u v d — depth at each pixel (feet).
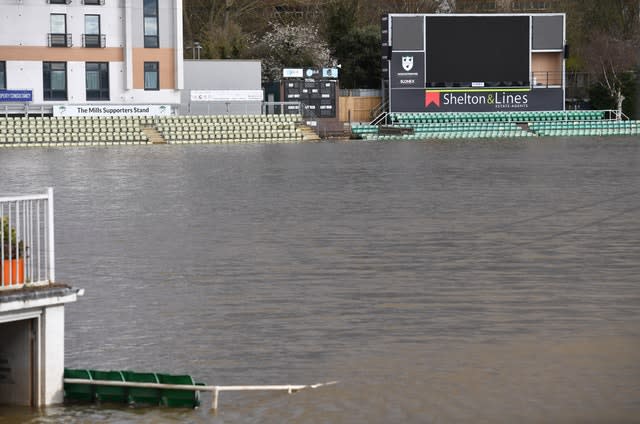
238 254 208.33
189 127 558.15
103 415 109.91
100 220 260.21
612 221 254.68
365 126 593.42
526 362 130.62
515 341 140.15
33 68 524.93
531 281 179.83
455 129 599.98
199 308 159.43
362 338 141.90
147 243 222.89
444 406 115.65
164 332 144.77
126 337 142.10
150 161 447.01
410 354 134.41
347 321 151.23
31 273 114.93
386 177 372.79
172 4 542.16
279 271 189.98
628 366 128.57
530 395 118.83
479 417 112.37
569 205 287.89
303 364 130.21
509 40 590.55
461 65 590.96
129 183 353.10
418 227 245.45
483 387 120.98
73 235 233.55
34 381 111.14
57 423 107.24
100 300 165.07
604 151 500.74
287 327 147.84
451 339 141.38
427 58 588.09
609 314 154.51
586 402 116.67
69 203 296.10
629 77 653.30
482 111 599.98
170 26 542.98
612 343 138.51
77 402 113.19
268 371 127.34
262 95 565.12
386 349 136.56
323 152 503.20
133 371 125.39
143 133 548.31
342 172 393.09
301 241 224.74
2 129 525.34
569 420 111.75
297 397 118.01
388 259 202.28
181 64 545.44
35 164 428.97
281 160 452.76
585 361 130.82
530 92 602.03
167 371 127.13
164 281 180.96
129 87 538.88
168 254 208.54
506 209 279.08
